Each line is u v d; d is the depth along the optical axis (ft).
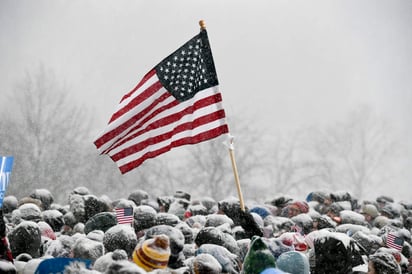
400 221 68.49
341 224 61.46
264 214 61.26
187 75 47.75
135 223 48.65
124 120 47.60
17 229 40.93
